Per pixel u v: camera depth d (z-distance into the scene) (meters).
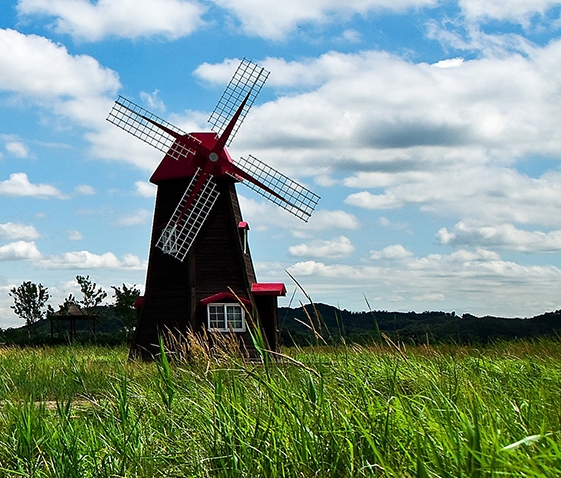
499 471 3.09
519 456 3.23
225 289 26.00
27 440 5.59
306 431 4.39
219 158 26.23
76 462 5.02
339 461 4.12
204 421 5.46
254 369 5.54
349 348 7.69
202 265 26.05
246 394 5.85
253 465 4.38
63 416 6.34
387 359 7.73
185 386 7.59
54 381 13.82
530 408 4.80
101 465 5.21
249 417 4.91
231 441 4.52
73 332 41.66
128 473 4.95
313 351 6.81
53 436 5.72
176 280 26.14
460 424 4.07
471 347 13.38
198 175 26.23
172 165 26.77
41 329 53.00
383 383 6.63
